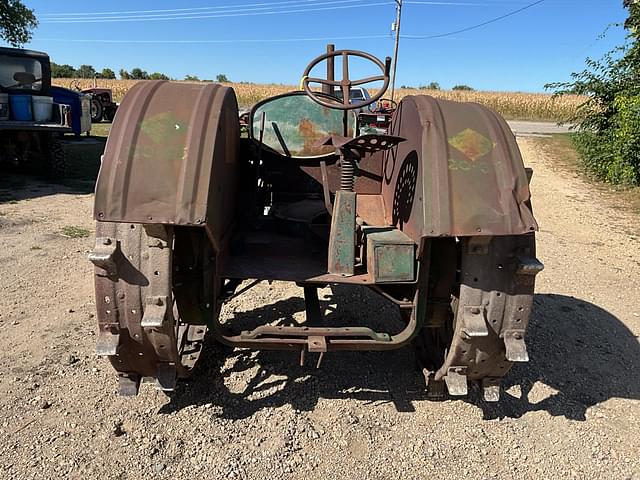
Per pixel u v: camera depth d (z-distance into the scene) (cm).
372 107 1316
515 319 234
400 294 269
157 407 278
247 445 253
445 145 225
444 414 284
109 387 294
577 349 367
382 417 279
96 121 2133
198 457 243
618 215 828
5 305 398
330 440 259
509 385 316
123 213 204
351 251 258
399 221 281
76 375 305
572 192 1006
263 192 349
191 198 205
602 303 457
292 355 335
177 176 208
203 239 229
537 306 442
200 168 211
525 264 224
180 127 219
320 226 299
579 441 267
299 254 290
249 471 237
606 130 1139
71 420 265
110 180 206
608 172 1103
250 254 288
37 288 434
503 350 243
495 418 282
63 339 347
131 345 235
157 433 257
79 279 457
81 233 601
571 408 295
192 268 238
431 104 247
